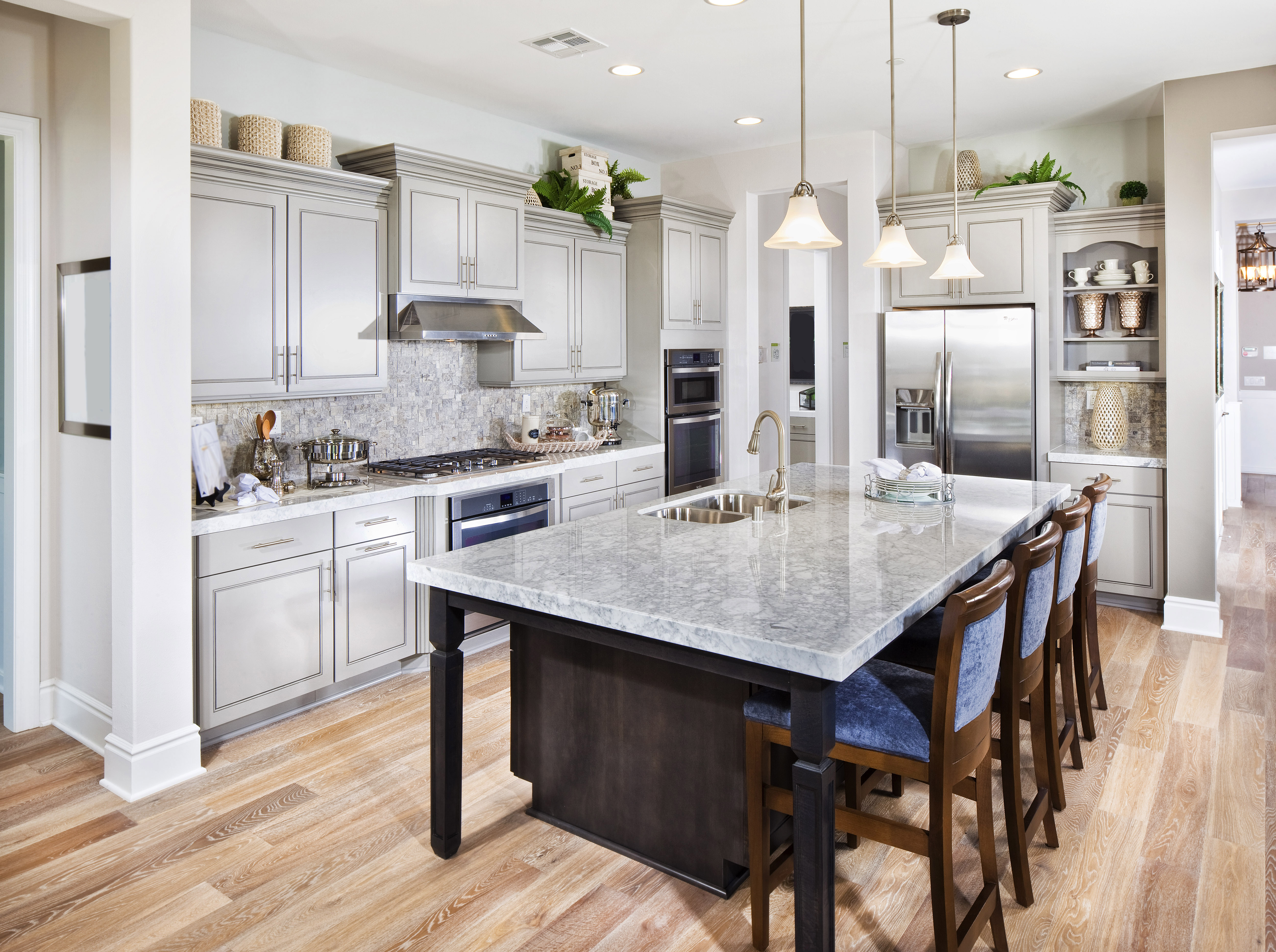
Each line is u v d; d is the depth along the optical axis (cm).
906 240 318
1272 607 483
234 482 364
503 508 417
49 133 311
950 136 538
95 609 310
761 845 204
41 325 319
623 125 505
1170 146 434
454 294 413
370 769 302
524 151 501
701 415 571
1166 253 440
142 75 267
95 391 299
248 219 337
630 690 243
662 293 527
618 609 194
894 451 534
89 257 296
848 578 219
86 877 238
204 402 331
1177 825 260
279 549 327
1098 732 326
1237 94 416
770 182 567
